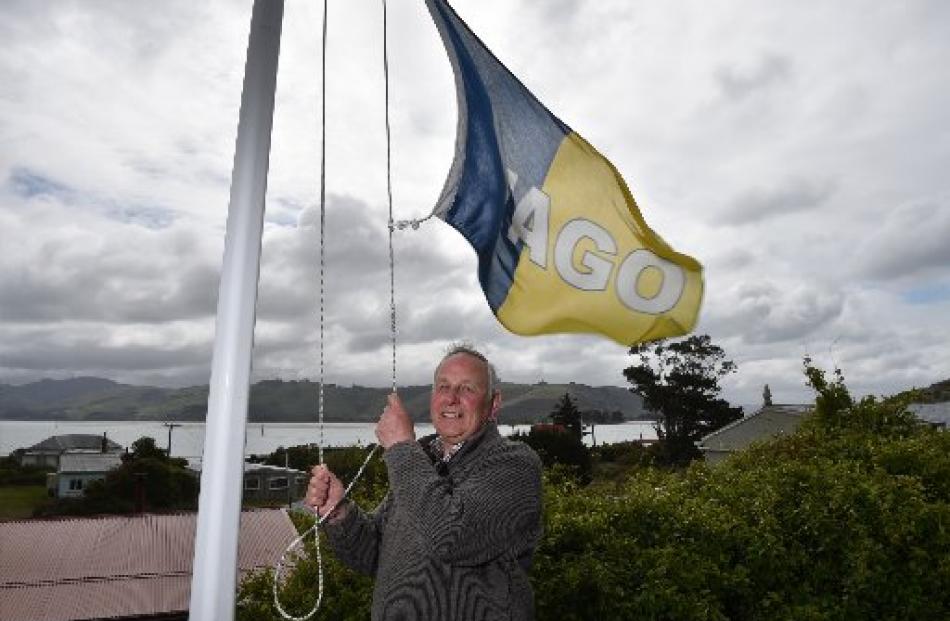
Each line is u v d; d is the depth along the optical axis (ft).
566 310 8.71
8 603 32.71
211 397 5.57
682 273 8.72
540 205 8.82
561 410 228.02
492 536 6.70
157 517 44.73
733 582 12.75
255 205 6.00
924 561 13.42
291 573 13.33
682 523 13.56
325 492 7.12
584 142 8.89
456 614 6.62
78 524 42.88
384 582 7.05
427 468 6.90
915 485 14.93
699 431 193.47
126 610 32.86
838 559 13.78
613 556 12.48
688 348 198.49
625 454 191.01
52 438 314.55
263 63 6.34
